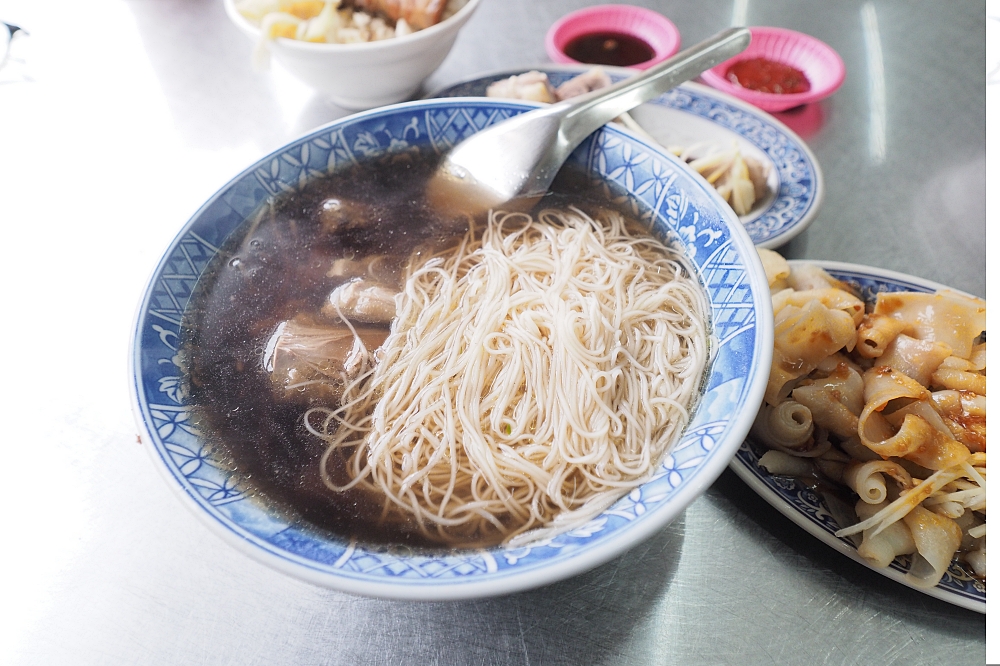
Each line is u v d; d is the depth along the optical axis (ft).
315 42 1.12
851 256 1.10
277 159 0.90
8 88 1.43
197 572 0.79
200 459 0.68
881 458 0.84
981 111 1.35
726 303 0.76
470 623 0.76
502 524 0.70
